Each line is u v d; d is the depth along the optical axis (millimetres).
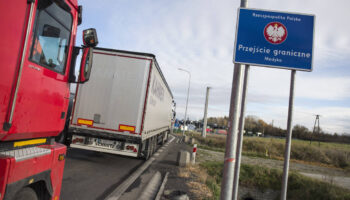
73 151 10062
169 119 20375
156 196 5398
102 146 8203
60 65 2678
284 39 3482
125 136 8023
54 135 2779
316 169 21391
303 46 3463
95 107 8117
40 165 2365
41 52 2287
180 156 10023
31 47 2111
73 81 2898
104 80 8180
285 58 3457
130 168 8445
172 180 7375
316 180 13977
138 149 8109
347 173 20500
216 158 16750
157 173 8117
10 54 1881
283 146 30594
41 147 2539
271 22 3518
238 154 3465
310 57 3443
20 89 2014
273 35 3492
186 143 25156
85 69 2836
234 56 3496
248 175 14938
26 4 2029
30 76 2135
